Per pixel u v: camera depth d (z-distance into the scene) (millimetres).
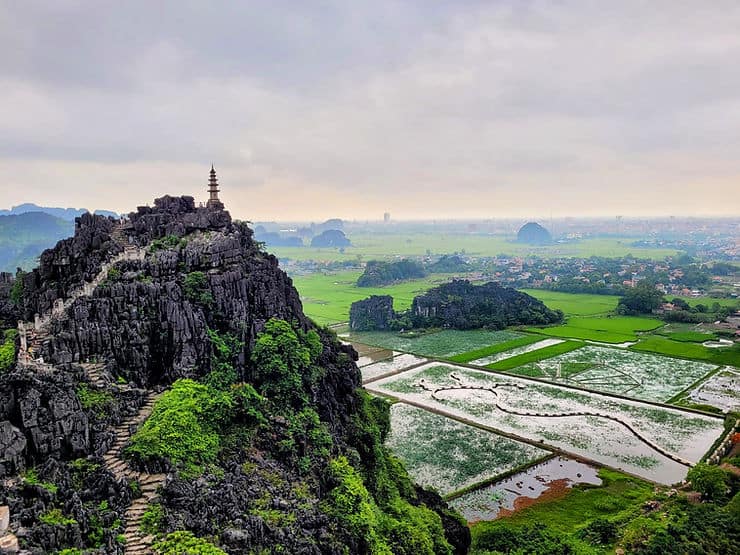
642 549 71875
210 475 50625
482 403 138875
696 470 88438
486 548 74938
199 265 73500
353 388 85562
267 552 45250
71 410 48281
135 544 41562
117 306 65000
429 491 83938
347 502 56719
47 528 37938
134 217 89688
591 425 123750
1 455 43625
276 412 65062
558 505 89438
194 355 64875
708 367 170250
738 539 73375
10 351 58125
